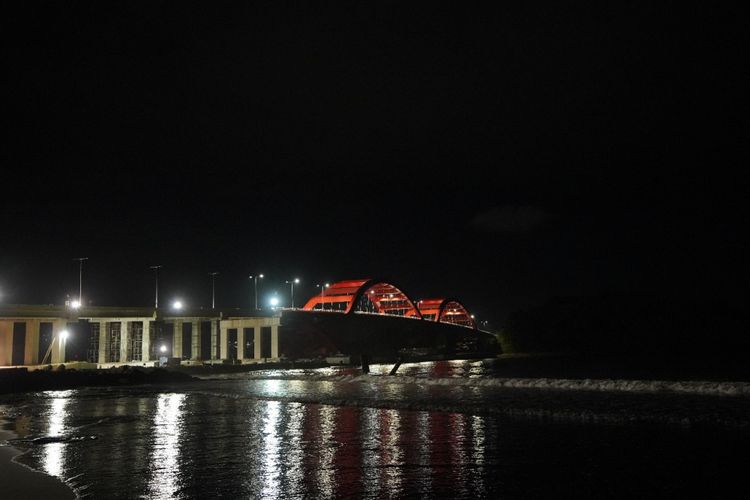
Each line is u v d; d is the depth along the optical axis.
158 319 125.00
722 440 22.75
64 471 19.17
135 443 24.33
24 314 100.19
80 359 121.00
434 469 18.89
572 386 47.34
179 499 15.87
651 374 79.19
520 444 22.72
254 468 19.30
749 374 77.44
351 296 176.88
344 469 19.05
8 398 53.59
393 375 68.94
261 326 141.12
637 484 17.00
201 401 43.94
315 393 48.41
